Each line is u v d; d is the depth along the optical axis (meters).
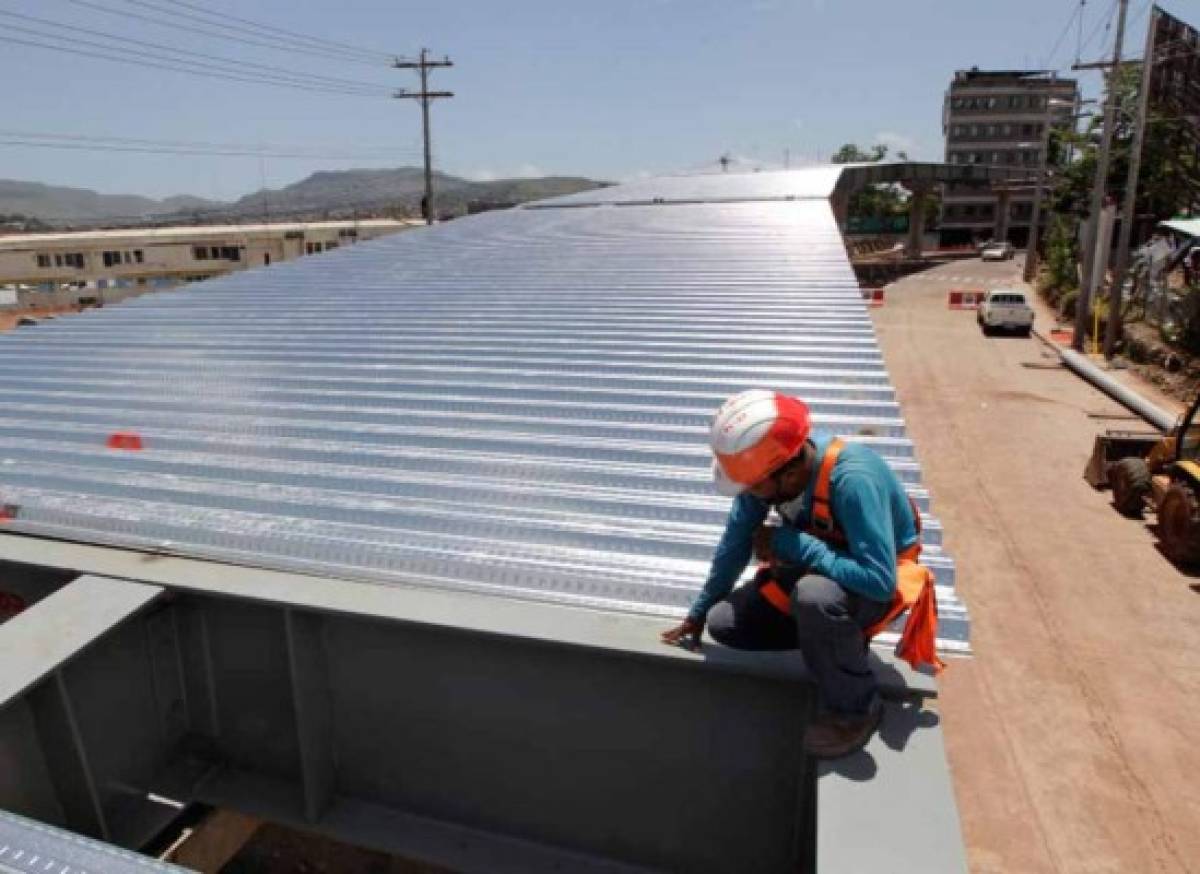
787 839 3.03
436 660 3.30
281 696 3.55
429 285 9.99
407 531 3.78
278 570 3.56
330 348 6.98
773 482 2.47
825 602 2.33
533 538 3.68
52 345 7.62
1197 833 6.32
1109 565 11.01
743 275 9.48
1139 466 12.70
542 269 10.70
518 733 3.26
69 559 3.68
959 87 103.06
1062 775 6.98
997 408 19.70
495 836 3.39
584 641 2.88
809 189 20.17
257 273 11.74
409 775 3.47
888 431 4.53
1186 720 7.68
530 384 5.68
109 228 94.06
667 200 19.52
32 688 2.80
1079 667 8.59
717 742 3.02
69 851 2.09
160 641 3.54
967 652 2.93
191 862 3.62
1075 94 101.25
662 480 4.12
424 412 5.22
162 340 7.62
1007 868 6.03
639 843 3.22
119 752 3.38
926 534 3.52
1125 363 23.55
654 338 6.74
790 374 5.59
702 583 3.28
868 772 2.32
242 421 5.24
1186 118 35.78
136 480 4.43
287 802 3.52
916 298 43.78
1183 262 26.81
